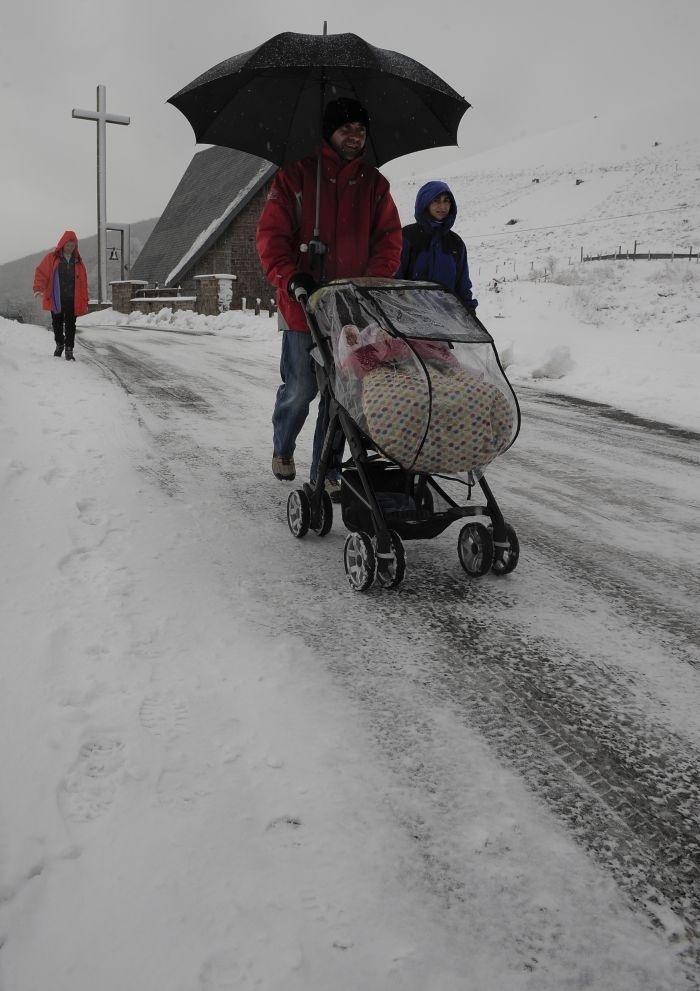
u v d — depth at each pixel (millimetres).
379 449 3400
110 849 1827
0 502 4281
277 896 1715
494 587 3615
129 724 2334
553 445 6926
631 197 77688
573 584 3680
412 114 4672
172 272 33500
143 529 4129
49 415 6656
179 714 2416
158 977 1502
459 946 1617
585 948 1628
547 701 2611
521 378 11734
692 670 2859
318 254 4312
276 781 2115
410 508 3869
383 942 1612
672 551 4176
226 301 27281
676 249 48531
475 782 2164
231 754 2221
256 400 8469
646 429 7742
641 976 1566
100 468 5199
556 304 19172
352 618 3225
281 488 5168
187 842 1860
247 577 3631
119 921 1628
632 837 1972
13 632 2855
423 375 3398
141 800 2000
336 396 3688
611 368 11312
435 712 2518
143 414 7285
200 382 9641
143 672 2652
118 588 3314
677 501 5145
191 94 4492
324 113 4293
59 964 1525
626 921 1704
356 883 1769
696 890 1802
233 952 1565
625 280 24547
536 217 78000
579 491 5387
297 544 4141
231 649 2879
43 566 3477
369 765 2217
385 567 3463
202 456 5883
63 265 10555
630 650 3006
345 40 4012
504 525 3625
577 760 2287
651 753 2334
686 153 97875
